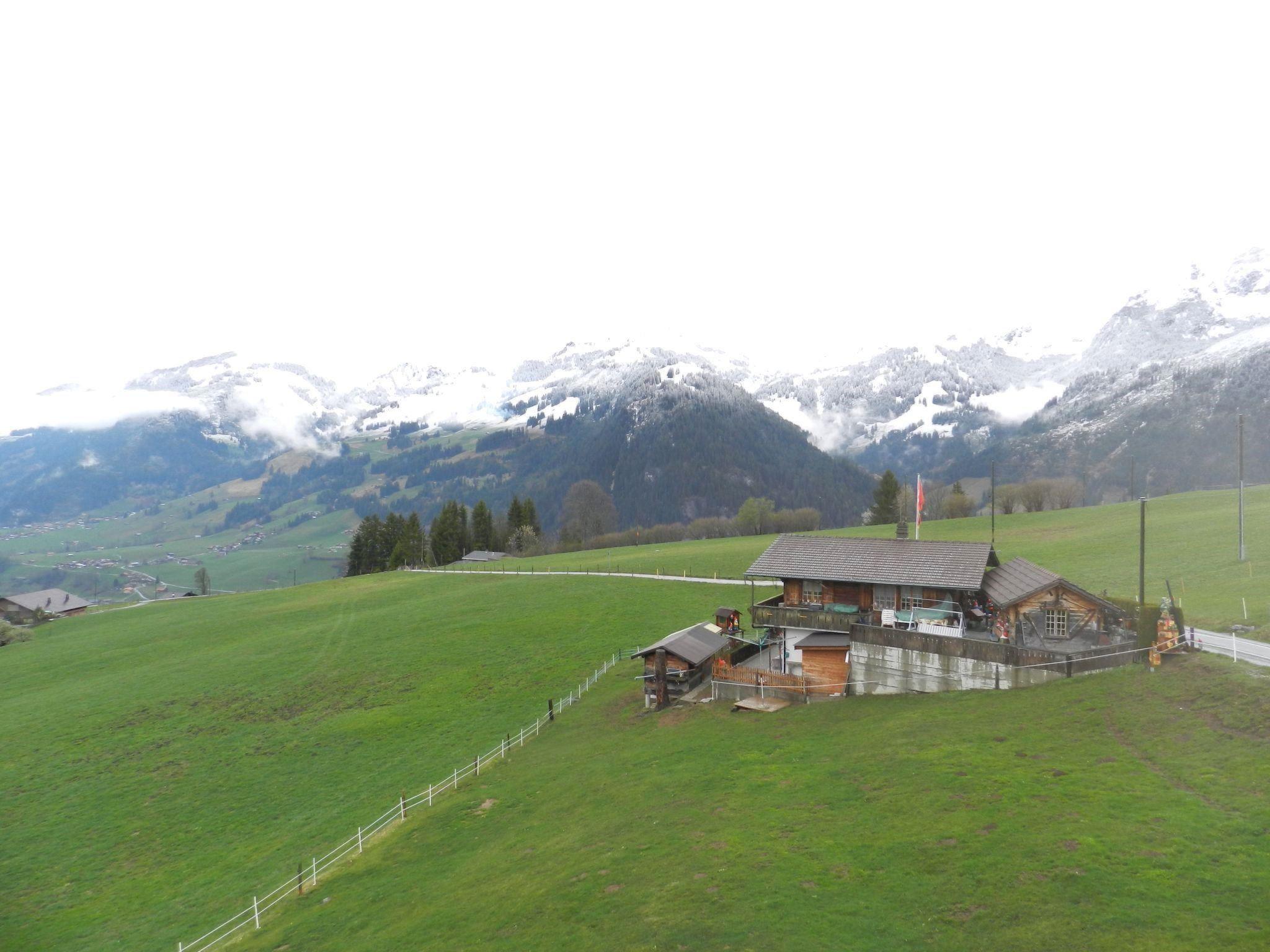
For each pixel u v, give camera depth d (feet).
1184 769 96.48
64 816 182.50
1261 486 450.30
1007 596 159.53
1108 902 73.46
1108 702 120.78
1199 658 126.00
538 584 385.09
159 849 163.12
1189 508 404.57
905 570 176.24
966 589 164.35
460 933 97.60
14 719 250.98
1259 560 241.35
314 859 144.46
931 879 83.87
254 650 310.45
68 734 232.12
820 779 118.52
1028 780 101.86
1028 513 531.50
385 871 128.47
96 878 154.61
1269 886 71.10
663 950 81.46
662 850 105.19
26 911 144.87
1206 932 66.80
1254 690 108.99
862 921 79.15
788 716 155.33
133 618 426.51
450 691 233.76
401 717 217.97
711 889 91.15
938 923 76.43
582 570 441.68
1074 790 96.53
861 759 122.31
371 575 534.78
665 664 183.62
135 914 137.69
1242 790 88.28
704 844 103.96
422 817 148.56
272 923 120.26
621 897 94.99
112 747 220.02
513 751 178.29
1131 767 100.07
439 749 191.52
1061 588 154.61
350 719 222.07
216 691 258.78
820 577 182.29
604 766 150.20
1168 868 76.69
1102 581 246.68
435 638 293.02
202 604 457.27
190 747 215.51
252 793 184.03
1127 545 314.14
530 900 100.73
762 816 109.40
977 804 98.02
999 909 76.07
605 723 182.50
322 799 175.11
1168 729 107.65
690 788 127.03
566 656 251.60
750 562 415.44
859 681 160.56
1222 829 81.51
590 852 111.24
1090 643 151.94
